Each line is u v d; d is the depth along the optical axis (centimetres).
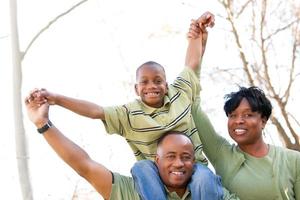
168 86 404
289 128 888
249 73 916
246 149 391
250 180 376
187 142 355
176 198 354
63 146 345
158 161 357
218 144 402
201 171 357
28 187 825
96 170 348
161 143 358
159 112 389
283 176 375
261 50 920
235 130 388
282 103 894
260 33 921
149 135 380
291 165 381
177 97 400
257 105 383
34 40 935
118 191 348
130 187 352
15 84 901
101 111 377
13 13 935
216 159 400
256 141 388
